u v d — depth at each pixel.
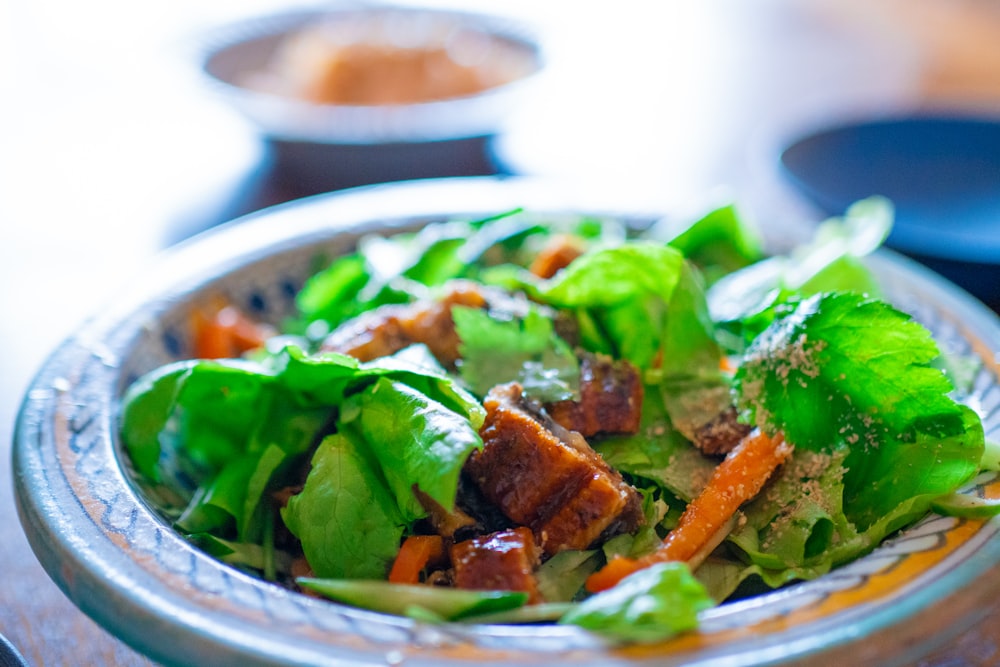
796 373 0.31
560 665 0.25
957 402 0.31
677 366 0.34
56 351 0.33
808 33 0.86
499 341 0.33
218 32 0.67
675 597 0.26
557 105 0.68
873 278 0.36
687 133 0.63
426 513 0.30
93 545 0.28
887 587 0.27
